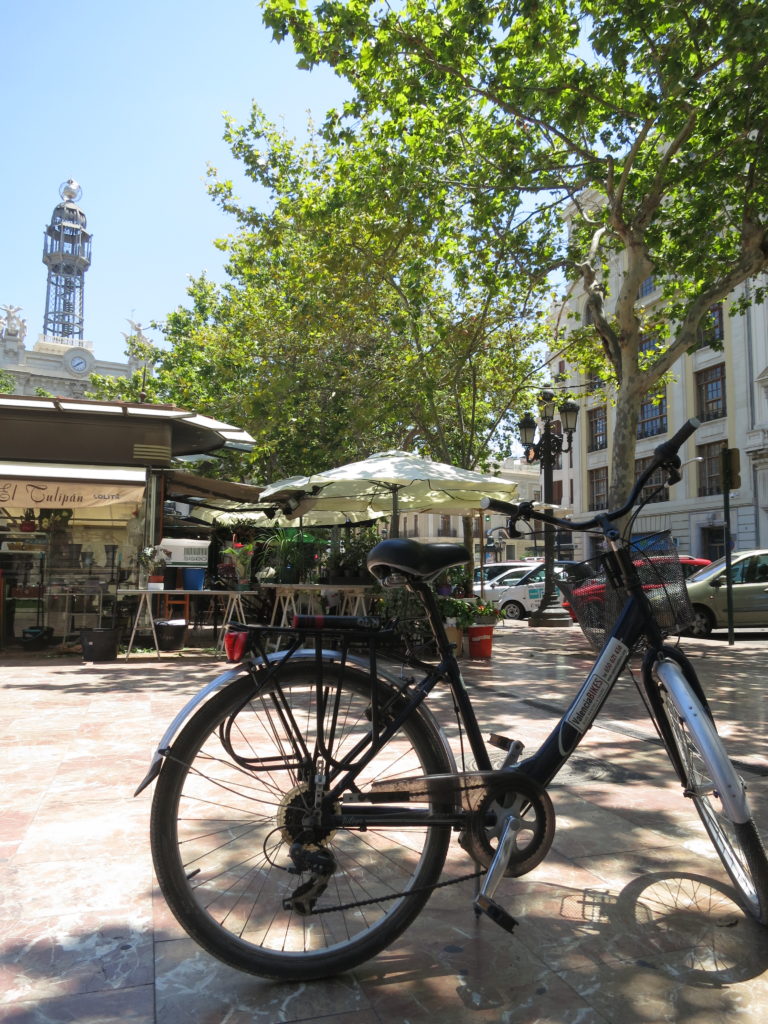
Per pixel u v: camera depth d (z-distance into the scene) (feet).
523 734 16.48
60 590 35.78
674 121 33.73
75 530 36.17
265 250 56.70
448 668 7.31
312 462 64.54
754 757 14.37
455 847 9.88
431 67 34.42
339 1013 6.18
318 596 35.91
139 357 91.45
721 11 28.27
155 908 8.15
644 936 7.41
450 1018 6.09
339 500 37.63
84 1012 6.18
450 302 55.83
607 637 7.97
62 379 244.22
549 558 55.21
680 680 7.66
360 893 7.17
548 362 57.36
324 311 51.75
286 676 6.92
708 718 7.59
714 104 32.83
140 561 35.17
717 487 98.22
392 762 7.14
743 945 7.23
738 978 6.65
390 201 37.01
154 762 6.56
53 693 22.34
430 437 59.52
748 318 92.99
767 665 29.60
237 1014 6.16
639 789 12.55
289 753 6.98
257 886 7.63
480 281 41.73
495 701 21.17
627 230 37.42
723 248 43.45
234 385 65.36
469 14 31.07
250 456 64.95
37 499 32.17
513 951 7.15
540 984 6.58
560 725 7.63
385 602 29.12
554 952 7.12
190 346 79.66
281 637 7.04
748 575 43.93
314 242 48.65
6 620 35.17
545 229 43.06
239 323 64.13
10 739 16.15
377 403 53.98
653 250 44.83
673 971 6.77
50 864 9.32
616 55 31.01
